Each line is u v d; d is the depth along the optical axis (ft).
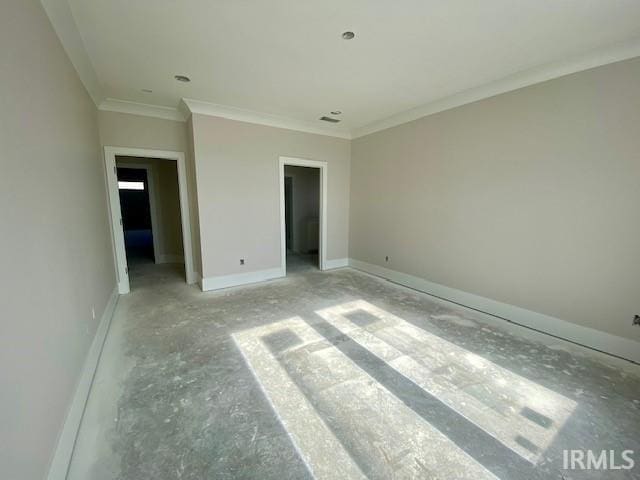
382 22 6.31
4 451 2.76
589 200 7.77
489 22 6.28
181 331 8.81
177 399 5.79
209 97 10.98
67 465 4.30
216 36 6.90
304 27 6.52
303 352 7.60
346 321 9.58
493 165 9.78
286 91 10.34
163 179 18.30
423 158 12.28
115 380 6.41
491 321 9.64
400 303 11.30
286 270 16.74
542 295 8.89
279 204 14.57
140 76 9.10
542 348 7.86
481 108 9.96
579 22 6.20
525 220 9.10
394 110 12.49
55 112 5.56
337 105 11.83
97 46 7.30
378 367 6.93
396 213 13.92
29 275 3.75
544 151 8.50
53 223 4.94
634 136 6.96
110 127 11.48
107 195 11.75
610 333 7.63
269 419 5.27
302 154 14.97
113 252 12.00
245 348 7.80
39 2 4.84
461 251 11.08
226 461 4.41
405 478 4.13
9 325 3.08
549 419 5.29
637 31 6.47
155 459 4.44
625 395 5.94
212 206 12.58
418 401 5.75
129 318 9.80
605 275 7.64
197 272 14.06
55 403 4.20
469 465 4.35
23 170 3.85
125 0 5.58
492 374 6.66
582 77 7.63
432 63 8.19
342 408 5.56
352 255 17.35
